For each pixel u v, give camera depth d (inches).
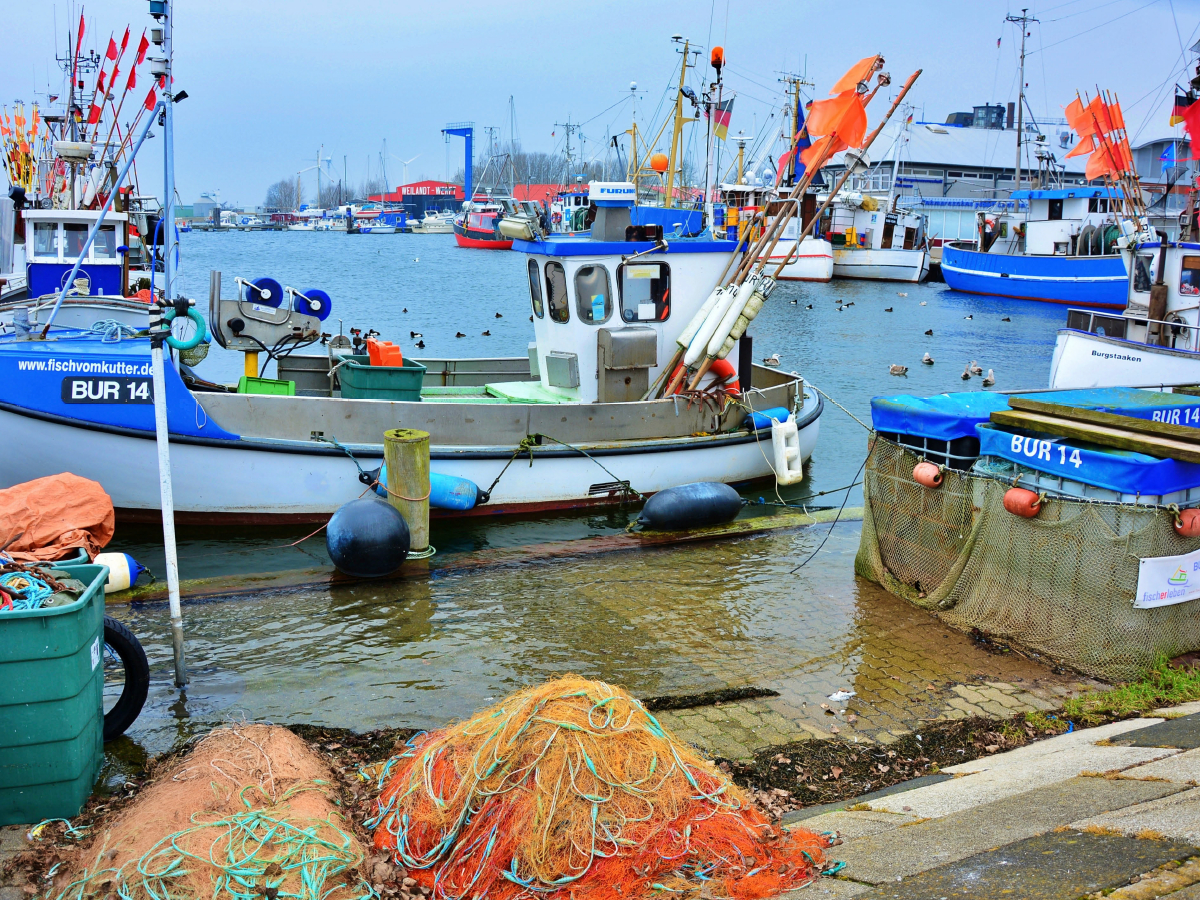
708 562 371.9
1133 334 721.6
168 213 397.1
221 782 181.8
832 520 439.5
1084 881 129.4
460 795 165.9
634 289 476.4
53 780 175.2
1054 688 255.0
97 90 724.0
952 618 302.7
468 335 1176.2
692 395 478.3
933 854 149.3
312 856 155.5
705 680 257.4
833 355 1092.5
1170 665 261.4
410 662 270.1
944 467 310.7
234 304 434.0
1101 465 260.7
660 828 157.5
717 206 1742.1
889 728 230.2
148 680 219.0
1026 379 946.1
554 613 311.3
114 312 577.9
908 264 2128.4
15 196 860.6
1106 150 787.4
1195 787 162.4
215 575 362.6
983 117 3809.1
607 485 461.7
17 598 177.9
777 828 171.2
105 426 379.2
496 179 5305.1
